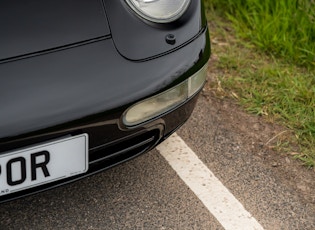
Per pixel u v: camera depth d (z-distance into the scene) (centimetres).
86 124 185
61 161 188
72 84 182
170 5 205
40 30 186
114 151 201
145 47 195
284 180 249
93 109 183
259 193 242
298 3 335
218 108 285
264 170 253
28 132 177
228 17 345
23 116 176
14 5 187
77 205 230
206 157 257
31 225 222
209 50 217
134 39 194
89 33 190
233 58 317
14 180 183
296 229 228
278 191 243
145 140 207
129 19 197
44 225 222
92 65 186
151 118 199
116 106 187
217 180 246
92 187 238
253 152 262
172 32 202
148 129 202
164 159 254
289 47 320
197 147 262
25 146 180
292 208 236
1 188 183
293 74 310
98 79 185
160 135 209
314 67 313
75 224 224
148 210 231
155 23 200
